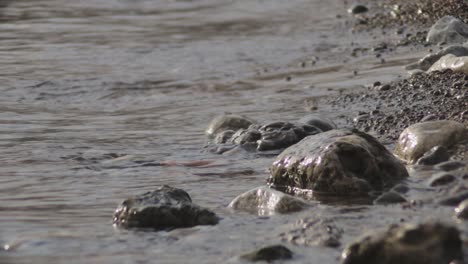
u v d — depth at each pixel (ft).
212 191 79.66
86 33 178.81
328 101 116.26
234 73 142.61
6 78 140.67
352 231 64.28
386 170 77.61
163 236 66.08
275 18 188.24
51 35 176.86
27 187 82.74
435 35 146.00
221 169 88.53
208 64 150.20
